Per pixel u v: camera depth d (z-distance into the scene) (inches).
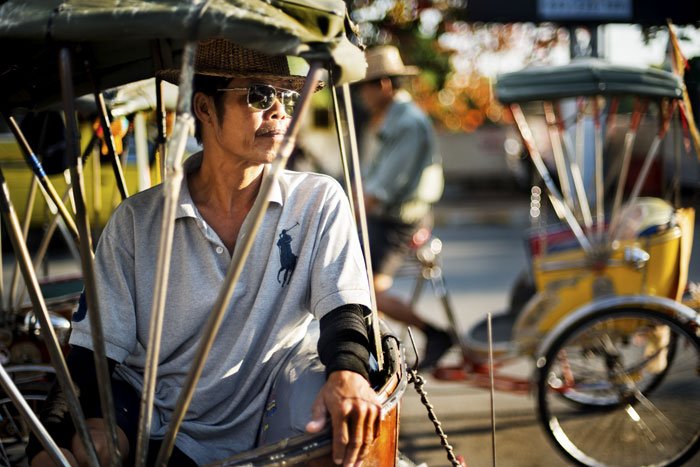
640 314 144.1
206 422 79.4
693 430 147.8
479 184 710.5
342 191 81.7
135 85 118.6
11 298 121.6
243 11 58.8
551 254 160.6
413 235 186.2
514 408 170.1
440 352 175.8
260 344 79.2
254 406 79.2
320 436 67.5
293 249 79.2
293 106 78.4
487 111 600.1
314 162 311.1
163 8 58.8
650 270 155.4
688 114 144.2
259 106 76.1
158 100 89.7
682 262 156.6
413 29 323.6
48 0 63.9
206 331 60.8
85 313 77.7
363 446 68.4
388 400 71.4
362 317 76.3
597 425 154.9
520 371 192.9
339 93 92.6
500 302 269.9
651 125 413.4
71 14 60.5
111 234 79.2
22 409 68.3
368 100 192.9
